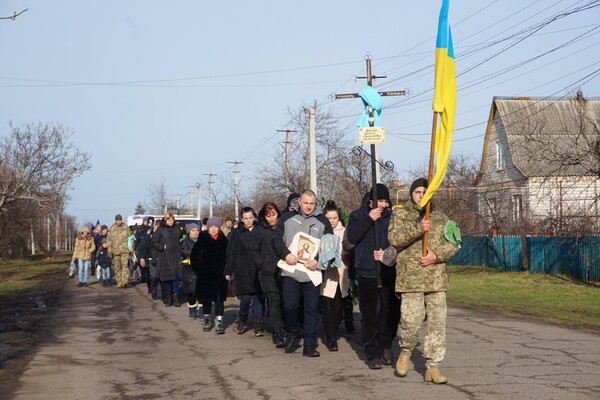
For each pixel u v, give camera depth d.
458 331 11.72
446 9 7.64
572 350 9.78
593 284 22.00
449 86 7.56
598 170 22.25
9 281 26.81
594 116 39.44
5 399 7.48
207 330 12.34
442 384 7.65
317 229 9.80
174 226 16.98
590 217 22.95
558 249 24.91
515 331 11.72
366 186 35.62
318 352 9.76
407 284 7.56
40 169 41.31
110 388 7.93
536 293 19.66
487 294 19.39
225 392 7.59
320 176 41.66
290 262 9.59
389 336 8.77
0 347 10.78
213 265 12.09
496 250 28.94
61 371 8.91
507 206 35.38
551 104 39.66
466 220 33.72
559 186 28.88
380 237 8.59
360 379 8.03
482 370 8.38
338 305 10.01
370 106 9.46
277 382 8.00
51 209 45.03
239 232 11.47
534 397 7.02
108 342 11.22
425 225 7.29
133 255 24.62
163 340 11.37
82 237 24.16
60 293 21.11
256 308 11.62
